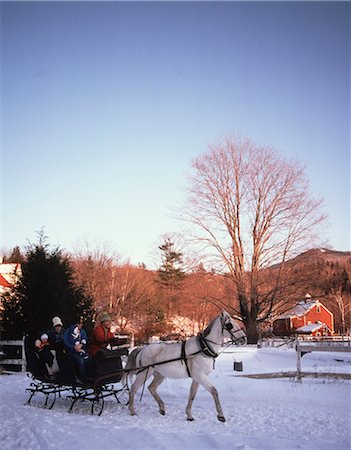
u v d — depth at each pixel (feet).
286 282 146.30
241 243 149.38
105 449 28.07
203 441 29.91
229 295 154.20
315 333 231.91
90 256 195.11
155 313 207.72
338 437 31.14
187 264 154.51
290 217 147.23
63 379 40.81
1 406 42.16
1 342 70.44
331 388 49.93
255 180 149.07
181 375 38.17
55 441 29.81
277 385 51.70
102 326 41.96
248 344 140.67
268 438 30.66
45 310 73.00
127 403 44.14
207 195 151.43
